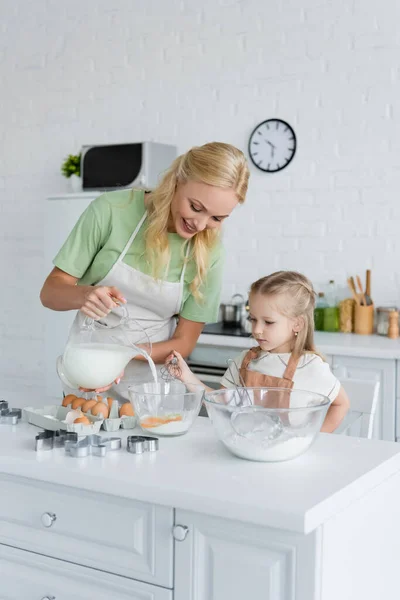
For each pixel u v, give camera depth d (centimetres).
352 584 129
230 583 123
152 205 199
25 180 470
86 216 203
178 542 128
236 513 116
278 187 390
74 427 156
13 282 477
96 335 177
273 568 119
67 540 141
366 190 370
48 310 402
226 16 399
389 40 360
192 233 190
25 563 146
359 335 359
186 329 217
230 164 175
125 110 432
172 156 401
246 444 137
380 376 312
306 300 195
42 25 458
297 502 115
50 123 459
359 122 370
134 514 132
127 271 205
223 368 342
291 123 385
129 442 146
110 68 436
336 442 155
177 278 208
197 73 409
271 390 154
